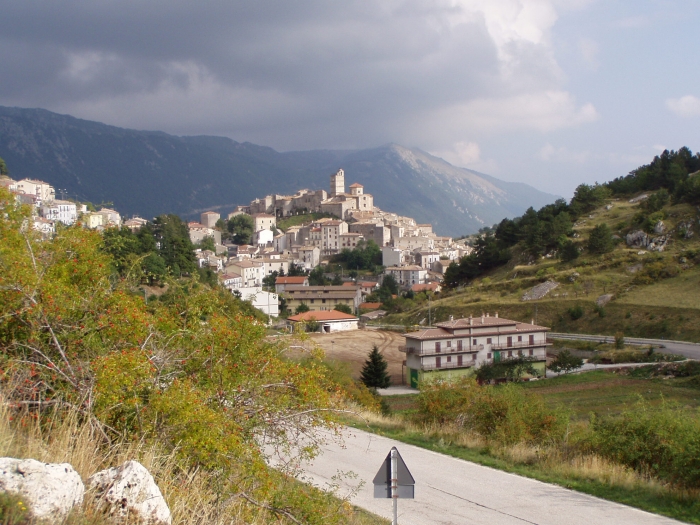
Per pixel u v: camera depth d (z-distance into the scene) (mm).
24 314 13703
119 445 11602
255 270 192500
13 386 12250
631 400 59688
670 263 111750
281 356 16625
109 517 8703
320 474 20047
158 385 12969
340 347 100250
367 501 17781
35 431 11242
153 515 9148
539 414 27641
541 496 18500
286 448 15164
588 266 122562
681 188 134000
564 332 105250
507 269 146125
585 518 16594
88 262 16422
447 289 158000
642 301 103688
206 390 13555
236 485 11961
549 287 118812
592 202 158250
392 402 61750
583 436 25000
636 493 18672
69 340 13898
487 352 79438
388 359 91000
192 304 15242
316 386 14414
